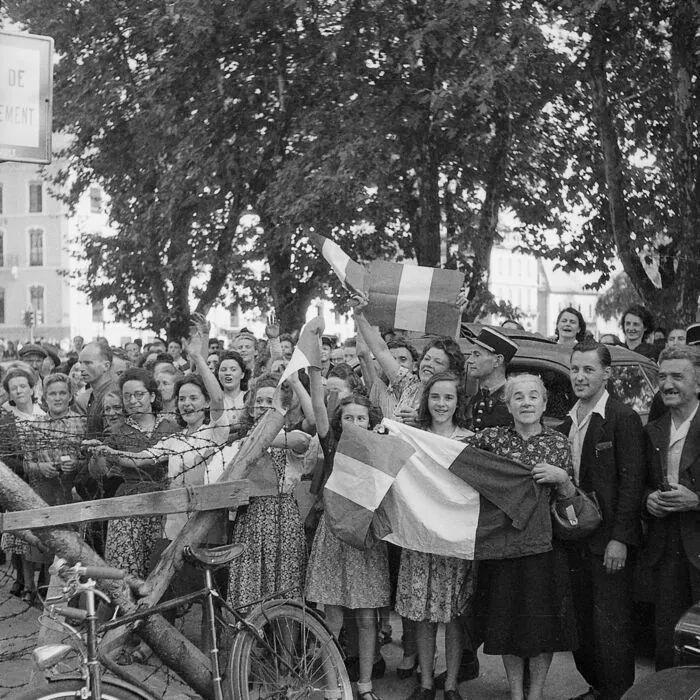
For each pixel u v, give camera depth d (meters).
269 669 4.93
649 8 13.27
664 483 5.33
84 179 23.31
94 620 4.05
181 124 19.05
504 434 5.54
